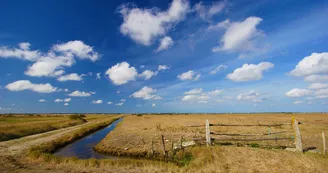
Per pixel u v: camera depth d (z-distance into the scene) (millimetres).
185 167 11172
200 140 16406
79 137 30984
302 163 10672
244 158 11641
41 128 36250
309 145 15859
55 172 10727
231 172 10070
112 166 12078
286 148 13625
